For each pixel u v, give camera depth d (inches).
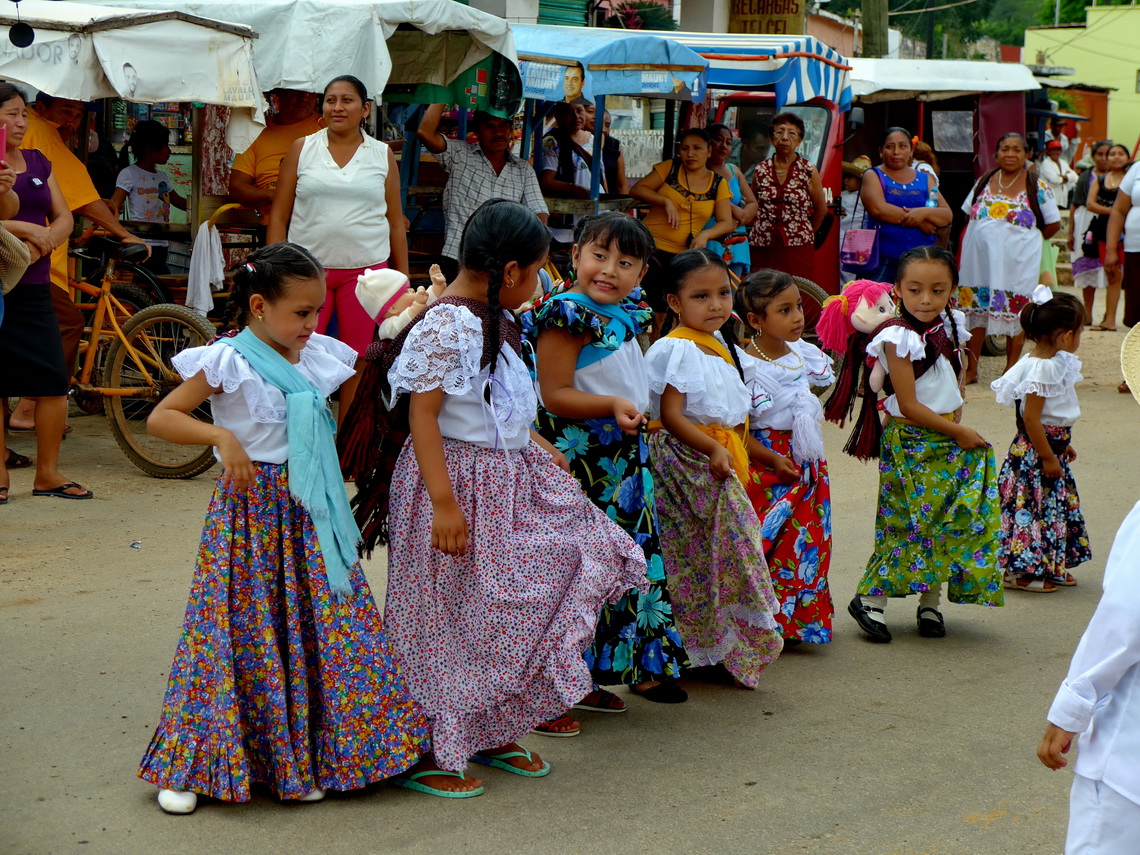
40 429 242.5
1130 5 1445.6
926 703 161.8
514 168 319.6
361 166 260.5
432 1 284.0
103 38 248.4
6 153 222.8
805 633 178.7
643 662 152.1
